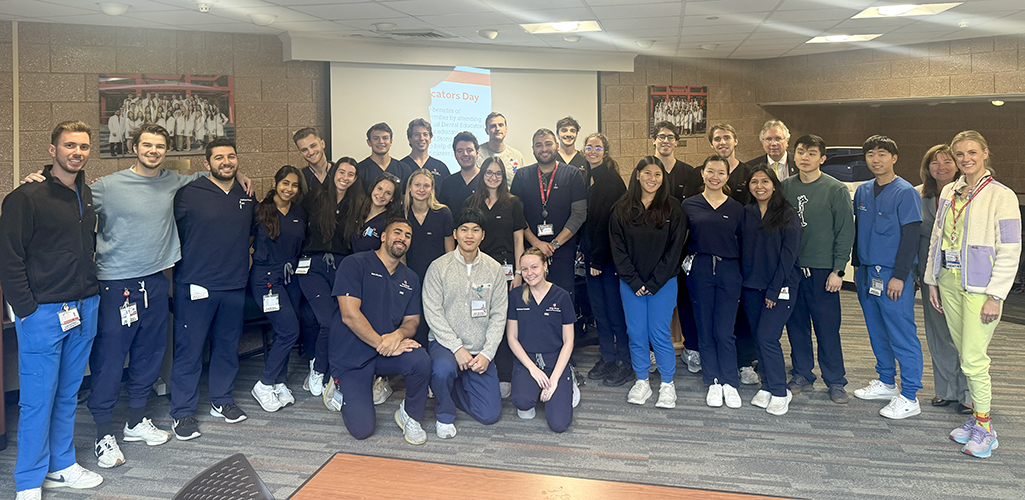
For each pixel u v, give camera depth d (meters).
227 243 3.46
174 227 3.34
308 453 3.21
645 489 1.68
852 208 3.64
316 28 5.57
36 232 2.70
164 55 5.42
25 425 2.73
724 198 3.72
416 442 3.31
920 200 3.48
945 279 3.22
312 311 4.16
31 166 4.93
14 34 4.83
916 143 9.18
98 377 3.09
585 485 1.71
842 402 3.79
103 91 5.17
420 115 6.62
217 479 1.49
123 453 3.21
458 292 3.52
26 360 2.73
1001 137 8.67
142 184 3.19
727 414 3.67
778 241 3.53
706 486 2.82
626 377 4.23
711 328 3.81
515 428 3.51
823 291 3.76
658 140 4.40
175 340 3.44
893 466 2.99
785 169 4.22
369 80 6.36
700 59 8.09
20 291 2.65
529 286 3.57
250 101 5.87
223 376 3.65
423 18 5.24
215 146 3.41
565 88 7.35
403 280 3.45
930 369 4.45
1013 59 6.49
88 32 5.09
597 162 4.25
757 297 3.68
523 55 6.97
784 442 3.28
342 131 6.28
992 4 5.13
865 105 8.51
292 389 4.21
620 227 3.74
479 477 1.75
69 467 2.90
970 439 3.13
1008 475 2.89
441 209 3.95
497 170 3.92
